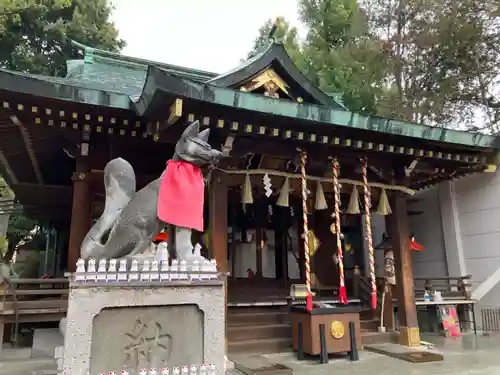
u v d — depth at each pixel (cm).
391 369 648
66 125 761
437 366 668
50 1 1902
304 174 777
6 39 1883
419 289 1120
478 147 847
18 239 2172
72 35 1980
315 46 1683
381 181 930
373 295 793
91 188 894
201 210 476
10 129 800
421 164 928
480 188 1149
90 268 396
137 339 400
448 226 1227
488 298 1109
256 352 778
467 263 1172
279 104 653
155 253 464
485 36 1500
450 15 1516
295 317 771
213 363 421
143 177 902
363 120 723
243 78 804
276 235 1184
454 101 1670
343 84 1575
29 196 1291
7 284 765
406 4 1650
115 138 835
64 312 790
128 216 445
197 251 474
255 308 941
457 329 1039
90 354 378
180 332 418
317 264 1191
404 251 888
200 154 466
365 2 1755
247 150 754
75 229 809
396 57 1691
